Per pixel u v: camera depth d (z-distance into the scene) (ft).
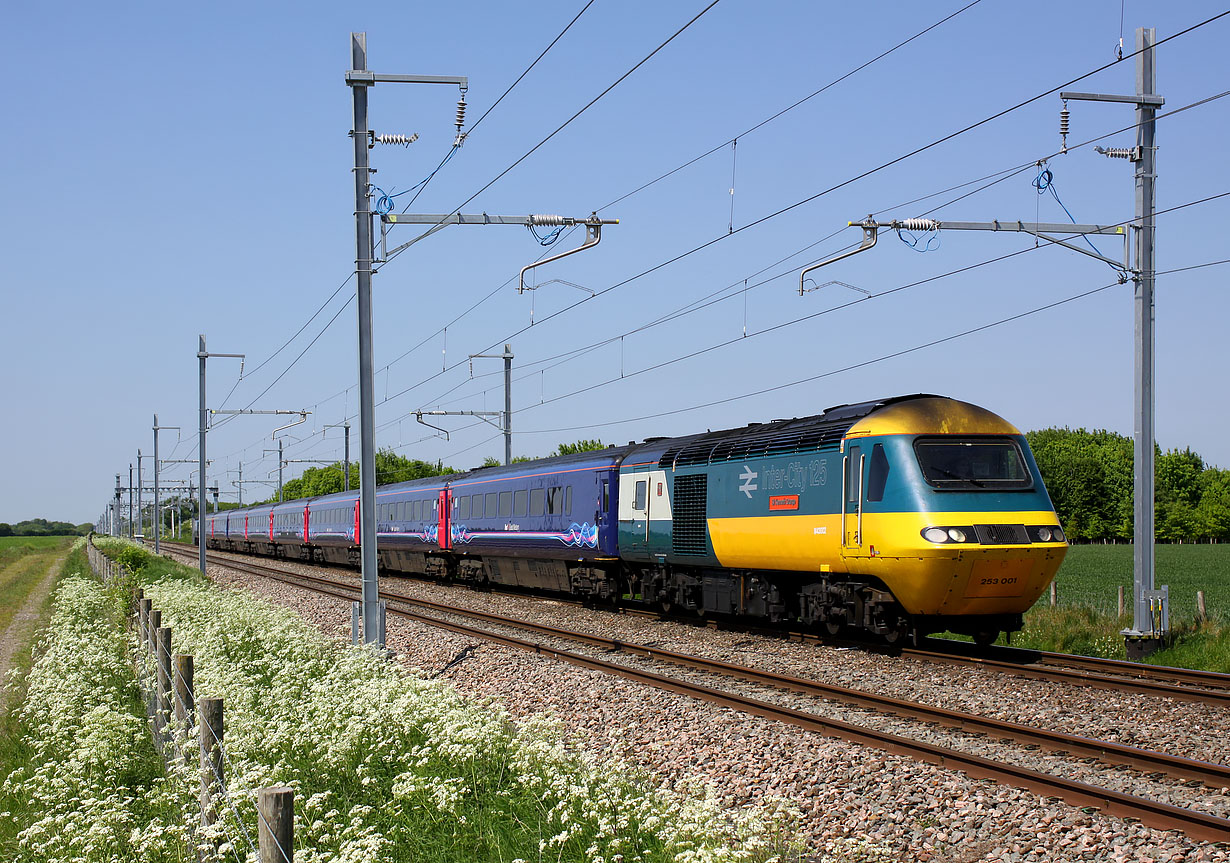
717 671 50.29
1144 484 55.42
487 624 73.67
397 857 25.48
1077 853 24.03
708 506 67.77
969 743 34.76
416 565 128.26
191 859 24.81
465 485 111.14
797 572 61.11
